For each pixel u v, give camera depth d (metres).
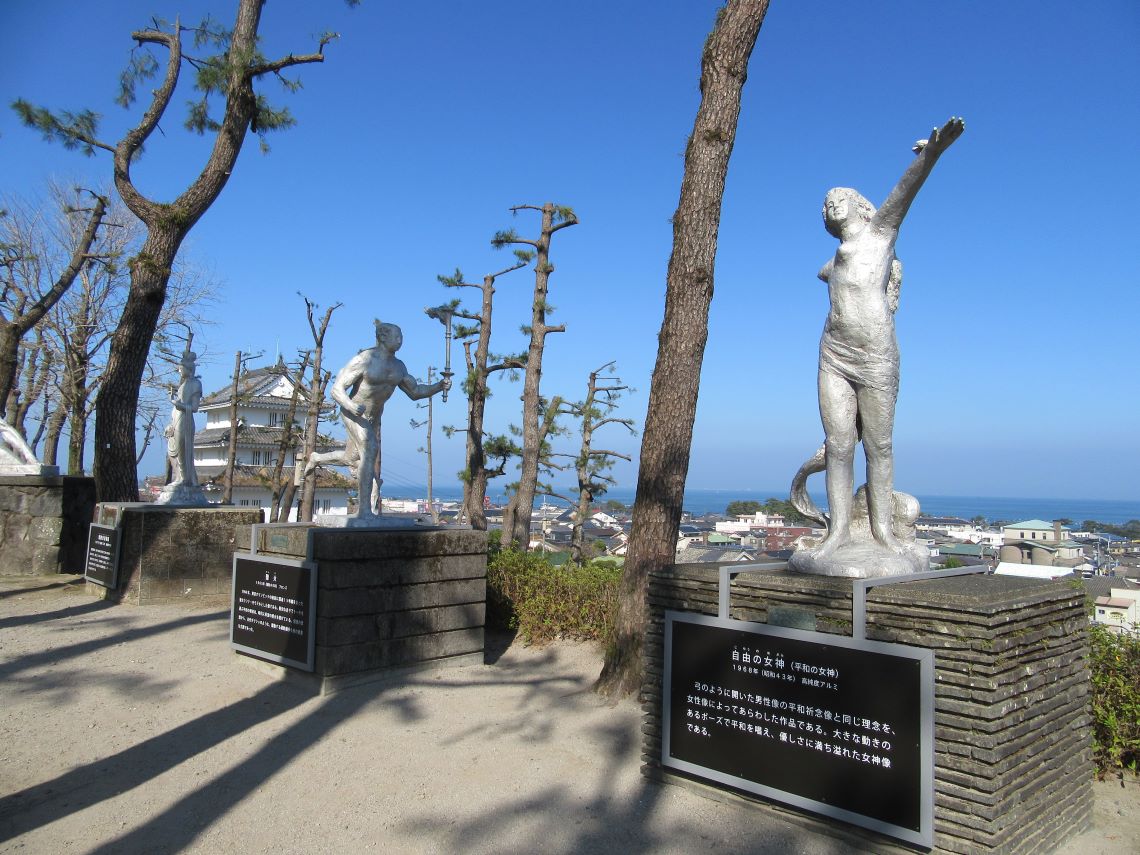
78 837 4.14
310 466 8.40
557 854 3.97
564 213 14.76
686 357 6.93
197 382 11.84
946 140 4.24
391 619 7.00
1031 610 3.83
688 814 4.33
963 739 3.56
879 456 4.79
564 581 8.68
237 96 12.05
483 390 15.19
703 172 6.98
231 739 5.52
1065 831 4.03
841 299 4.79
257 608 7.29
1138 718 4.84
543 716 6.07
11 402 21.80
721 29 7.01
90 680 6.73
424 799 4.61
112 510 10.59
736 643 4.36
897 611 3.79
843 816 3.87
